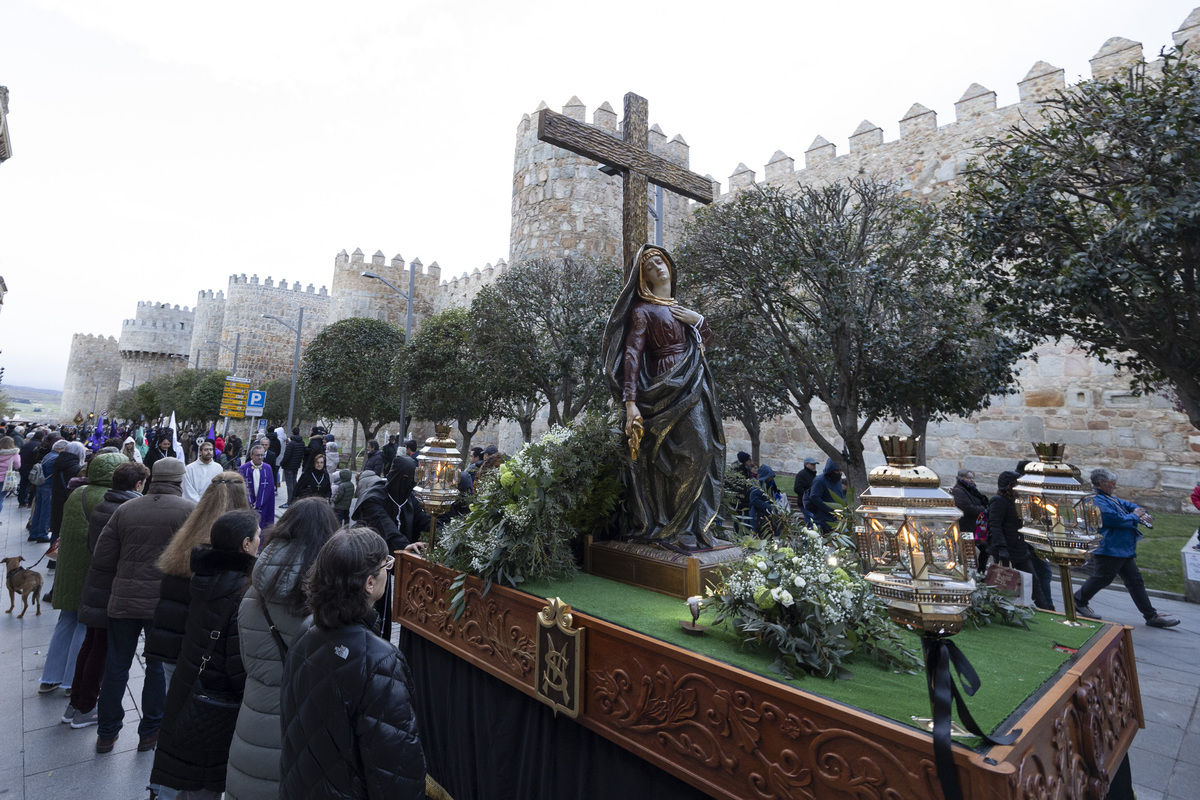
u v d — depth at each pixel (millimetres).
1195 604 6953
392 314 31516
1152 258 5801
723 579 2195
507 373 12320
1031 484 2744
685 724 1744
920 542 1299
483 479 3100
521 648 2428
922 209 9008
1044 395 13234
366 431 23609
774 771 1508
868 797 1311
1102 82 6035
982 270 7211
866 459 16562
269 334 39938
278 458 12055
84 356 59531
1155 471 11703
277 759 1945
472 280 29328
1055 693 1636
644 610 2389
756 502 5035
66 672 4090
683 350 3148
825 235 8734
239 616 2086
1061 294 6113
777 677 1680
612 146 3641
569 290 12281
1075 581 8125
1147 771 3211
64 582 4023
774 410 14258
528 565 2816
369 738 1505
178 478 3570
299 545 2051
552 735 2289
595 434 3242
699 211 9977
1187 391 6004
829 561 2016
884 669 1881
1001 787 1121
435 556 3088
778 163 18219
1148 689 4312
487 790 2555
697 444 2926
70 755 3303
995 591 2568
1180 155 5211
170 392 39375
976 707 1534
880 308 9086
